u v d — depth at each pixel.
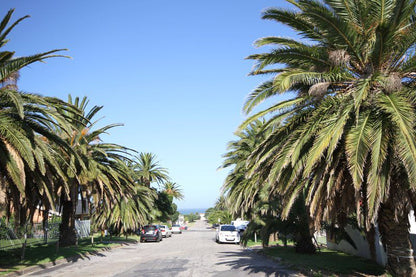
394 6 7.90
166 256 17.61
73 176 16.47
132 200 30.17
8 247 16.73
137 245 27.16
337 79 8.84
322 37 9.16
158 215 48.94
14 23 10.95
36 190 13.80
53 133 12.55
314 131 8.51
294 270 11.87
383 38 8.09
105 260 15.93
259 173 10.61
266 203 17.86
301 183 9.18
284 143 9.51
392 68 8.67
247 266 13.13
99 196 18.88
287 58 9.12
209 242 30.03
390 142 7.77
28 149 10.52
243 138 23.16
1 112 11.38
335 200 9.70
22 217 14.19
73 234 20.67
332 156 8.64
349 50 8.68
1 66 11.59
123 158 20.45
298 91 9.82
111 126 19.78
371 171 7.28
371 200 7.10
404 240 8.87
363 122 7.78
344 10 8.51
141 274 11.41
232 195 24.08
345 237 15.13
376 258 12.74
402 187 8.15
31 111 12.08
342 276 10.22
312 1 8.20
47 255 15.59
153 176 45.25
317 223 9.29
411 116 7.05
